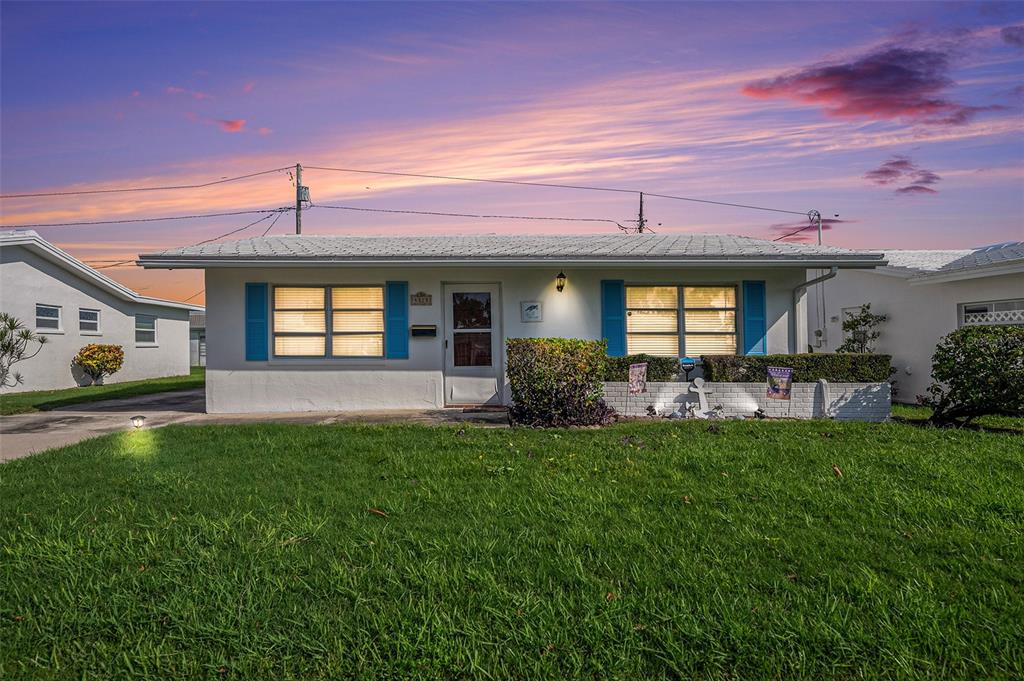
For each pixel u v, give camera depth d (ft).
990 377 27.37
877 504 15.25
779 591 10.77
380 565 11.80
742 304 36.68
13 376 52.24
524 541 12.99
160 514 14.66
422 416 32.35
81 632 9.82
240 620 9.93
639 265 34.24
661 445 22.13
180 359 81.92
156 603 10.57
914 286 41.50
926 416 33.99
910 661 8.75
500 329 36.73
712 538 13.10
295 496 16.03
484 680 8.64
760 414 31.73
